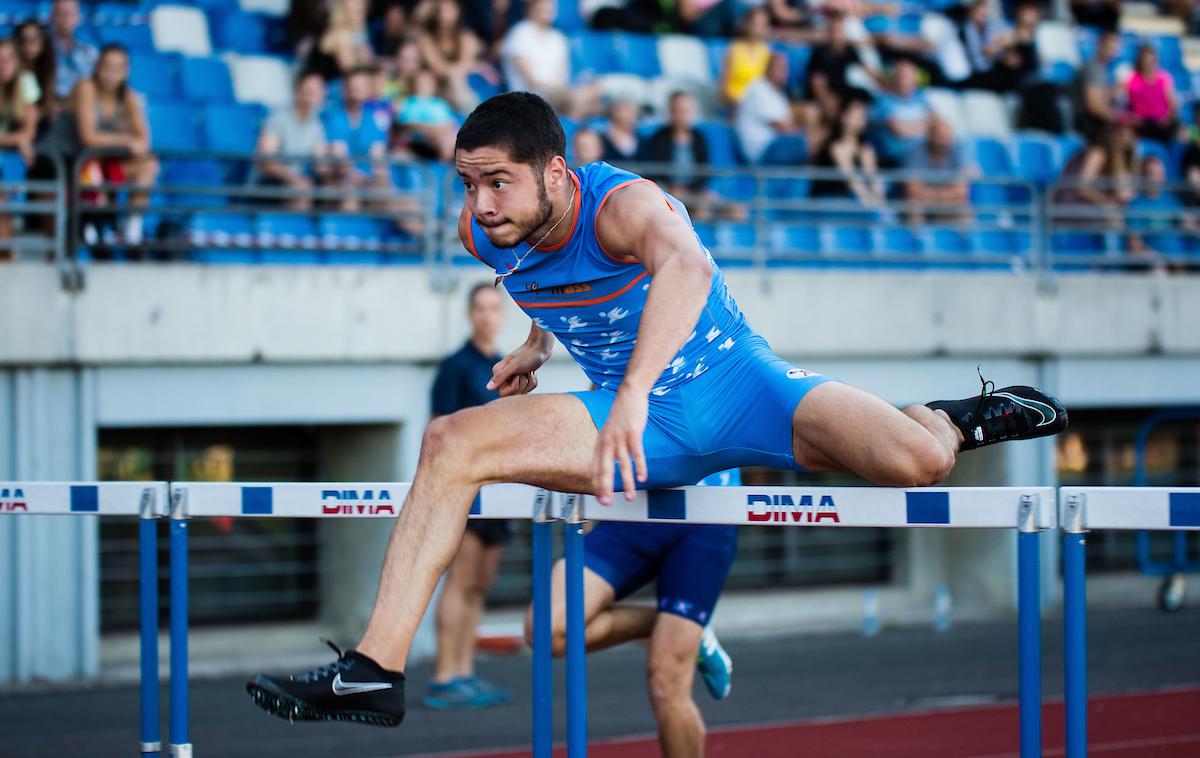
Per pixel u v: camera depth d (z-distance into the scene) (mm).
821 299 18453
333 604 18031
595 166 6285
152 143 18484
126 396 15828
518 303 6695
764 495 6016
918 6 26562
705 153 19812
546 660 6477
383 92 19438
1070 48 26141
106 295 15625
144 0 20844
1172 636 18250
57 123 16703
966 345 19203
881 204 19219
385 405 16859
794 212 20797
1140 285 20172
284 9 21578
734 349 6422
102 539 17281
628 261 6180
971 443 6293
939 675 15750
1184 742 12328
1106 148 22594
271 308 16250
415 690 15016
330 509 6637
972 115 23969
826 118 20953
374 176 18219
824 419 6066
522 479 6191
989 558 20281
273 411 16406
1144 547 19500
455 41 19781
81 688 15328
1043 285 19625
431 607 17094
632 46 23062
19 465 15391
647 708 13977
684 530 9125
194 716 13758
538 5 20812
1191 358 20594
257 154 16250
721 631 19062
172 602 7012
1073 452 21359
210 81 19828
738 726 13141
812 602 20078
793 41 23641
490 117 5871
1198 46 28906
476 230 6543
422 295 16875
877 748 12148
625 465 5395
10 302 15227
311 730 13039
